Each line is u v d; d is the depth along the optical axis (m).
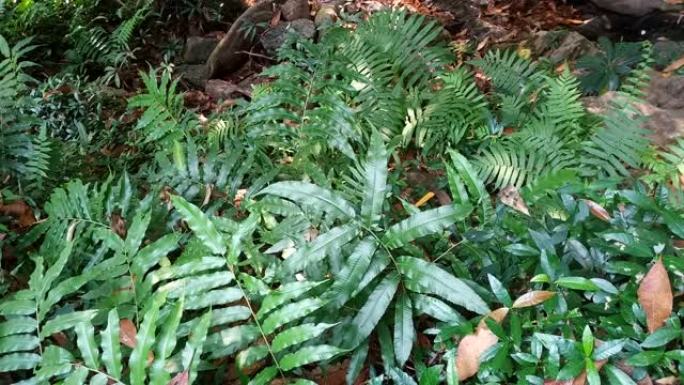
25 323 2.13
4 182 3.50
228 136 3.79
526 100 3.84
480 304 2.08
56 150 3.73
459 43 5.21
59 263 2.27
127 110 4.57
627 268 2.06
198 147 3.56
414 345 2.26
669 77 3.94
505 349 1.99
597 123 3.52
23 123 3.64
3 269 2.87
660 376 1.88
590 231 2.30
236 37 5.45
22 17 5.32
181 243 2.85
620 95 3.32
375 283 2.35
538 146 3.31
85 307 2.51
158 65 5.61
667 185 3.03
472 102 3.76
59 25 5.52
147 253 2.34
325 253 2.24
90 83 5.03
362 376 2.31
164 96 3.44
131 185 3.21
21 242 2.91
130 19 5.53
